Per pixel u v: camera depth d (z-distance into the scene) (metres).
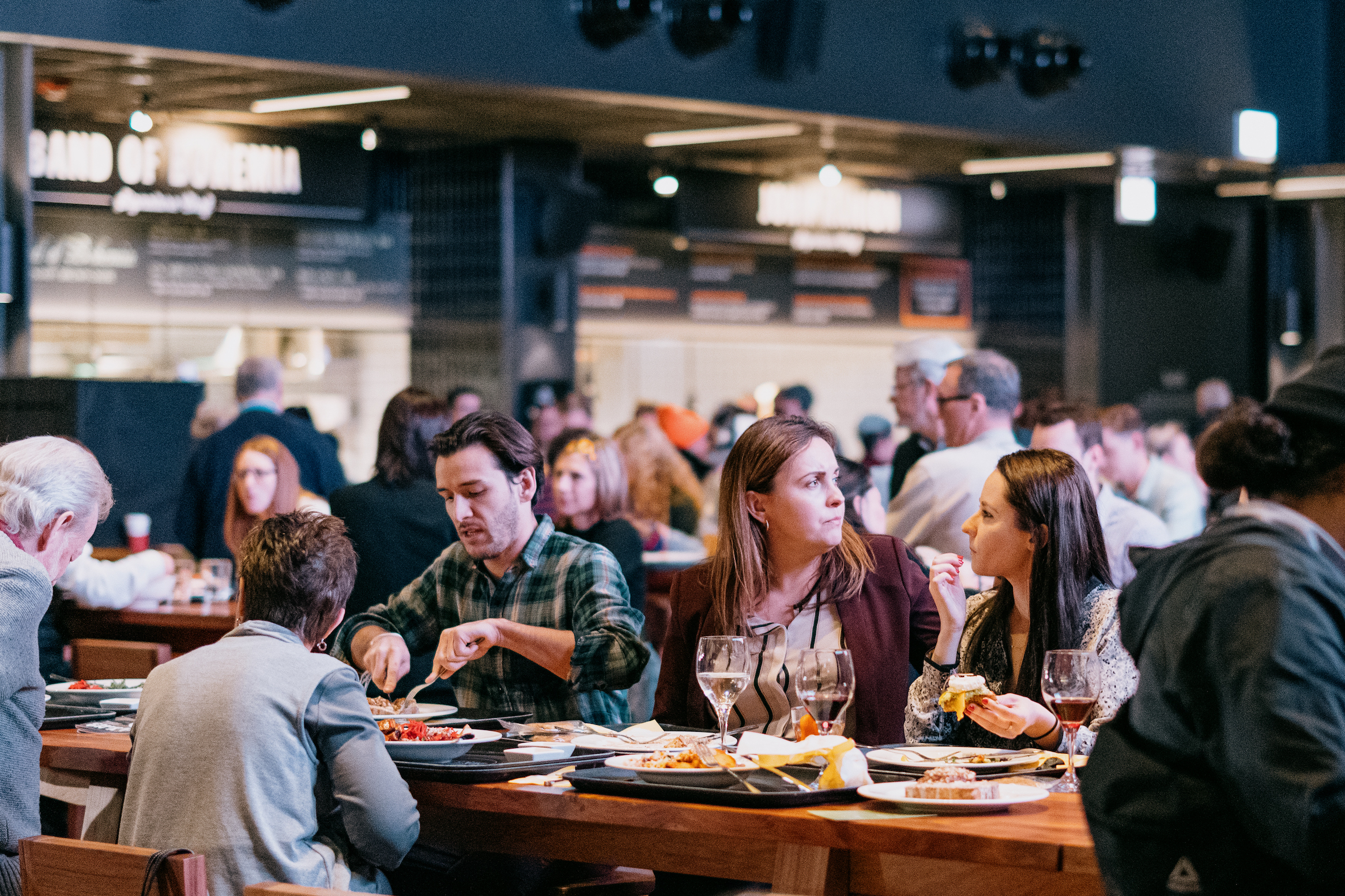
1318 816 1.54
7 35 6.10
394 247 9.08
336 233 8.84
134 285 8.20
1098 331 10.67
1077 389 10.66
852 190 10.20
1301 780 1.55
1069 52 8.61
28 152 6.22
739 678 2.39
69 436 5.62
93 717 3.00
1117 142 9.13
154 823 2.40
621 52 7.50
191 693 2.43
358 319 8.96
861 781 2.22
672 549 6.73
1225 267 11.04
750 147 9.08
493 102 7.62
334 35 6.82
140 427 5.84
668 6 7.59
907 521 4.53
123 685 3.30
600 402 9.71
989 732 2.73
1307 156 10.08
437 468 3.11
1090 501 2.70
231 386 8.55
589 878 2.84
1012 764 2.36
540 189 8.80
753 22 7.81
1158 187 10.79
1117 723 1.78
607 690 2.97
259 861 2.35
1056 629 2.65
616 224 9.69
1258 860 1.65
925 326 10.80
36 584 2.63
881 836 2.03
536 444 3.13
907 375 5.48
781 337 10.32
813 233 10.09
